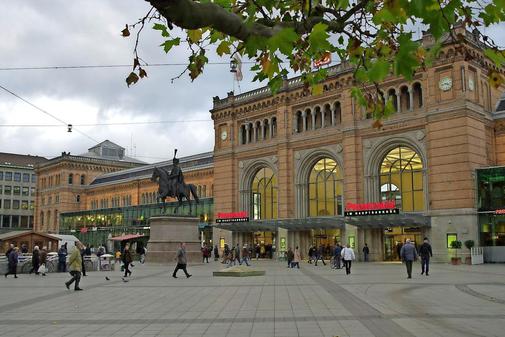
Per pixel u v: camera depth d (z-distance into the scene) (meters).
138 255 61.72
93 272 38.34
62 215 108.19
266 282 27.44
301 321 14.38
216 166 69.62
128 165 122.12
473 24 6.84
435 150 47.50
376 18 5.10
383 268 39.66
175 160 50.34
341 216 55.41
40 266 38.44
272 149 63.12
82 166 115.00
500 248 43.81
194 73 7.78
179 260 31.67
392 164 51.91
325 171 58.19
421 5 4.55
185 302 19.12
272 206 63.62
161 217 48.25
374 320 14.39
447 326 13.31
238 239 66.06
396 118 50.97
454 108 46.50
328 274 33.50
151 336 12.51
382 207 48.59
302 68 8.38
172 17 4.53
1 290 24.50
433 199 47.25
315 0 6.65
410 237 50.16
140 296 21.41
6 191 140.88
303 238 59.12
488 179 45.06
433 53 7.18
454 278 28.59
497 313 15.54
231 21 4.92
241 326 13.72
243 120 67.44
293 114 61.53
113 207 103.19
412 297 19.73
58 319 15.39
